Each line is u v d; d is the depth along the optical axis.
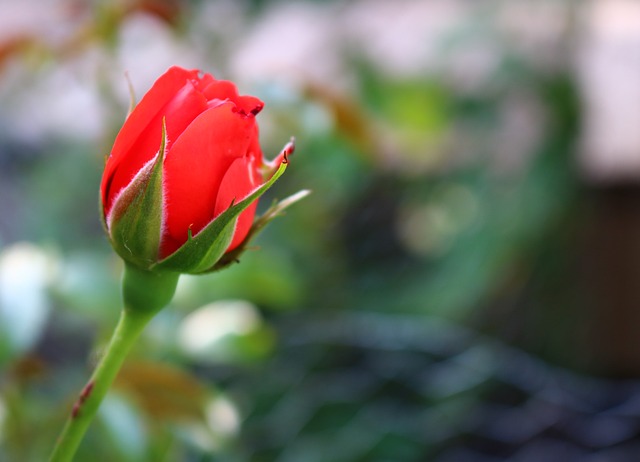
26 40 0.49
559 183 1.01
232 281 0.48
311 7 1.01
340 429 0.72
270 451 0.70
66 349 0.74
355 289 1.05
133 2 0.51
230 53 0.71
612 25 1.36
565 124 1.02
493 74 1.00
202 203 0.33
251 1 0.79
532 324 1.08
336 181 0.87
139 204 0.33
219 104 0.33
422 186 1.04
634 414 0.68
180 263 0.33
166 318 0.49
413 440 0.72
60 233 0.92
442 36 1.00
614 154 1.09
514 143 1.02
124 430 0.42
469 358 0.73
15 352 0.42
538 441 0.72
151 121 0.33
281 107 0.48
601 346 1.16
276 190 0.92
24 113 0.92
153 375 0.45
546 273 1.06
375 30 1.03
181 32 0.54
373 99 0.94
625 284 1.13
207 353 0.48
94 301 0.45
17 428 0.43
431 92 0.94
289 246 0.95
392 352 0.77
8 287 0.43
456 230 1.03
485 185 1.01
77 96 0.82
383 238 1.07
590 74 1.20
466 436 0.75
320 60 0.98
